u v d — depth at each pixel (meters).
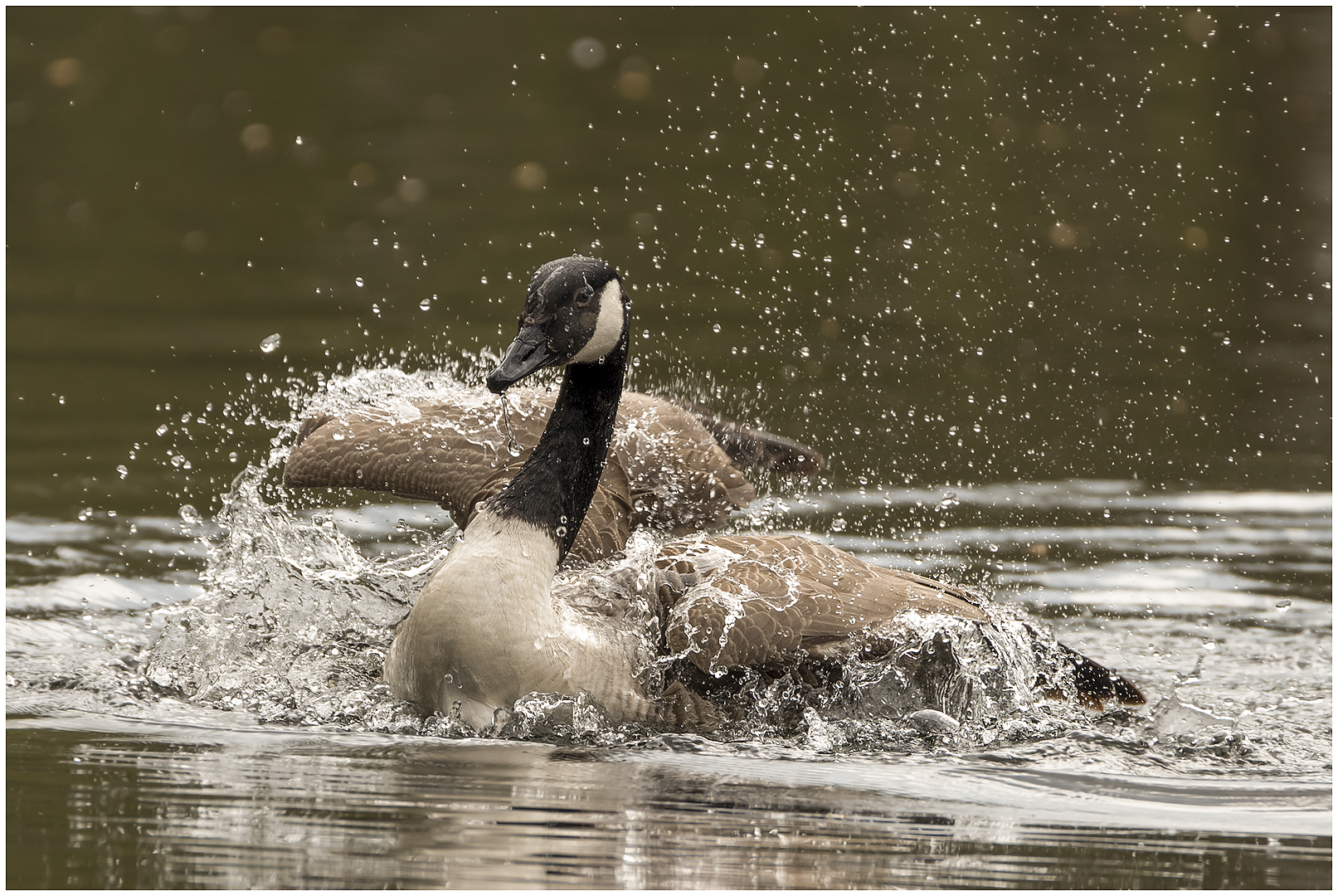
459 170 26.05
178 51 33.81
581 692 8.57
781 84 30.03
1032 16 33.56
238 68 32.66
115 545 12.38
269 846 6.38
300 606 10.50
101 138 27.97
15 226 23.31
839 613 8.98
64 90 30.66
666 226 23.36
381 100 30.42
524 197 24.45
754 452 11.63
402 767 7.72
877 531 13.41
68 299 19.91
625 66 31.73
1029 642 9.59
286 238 22.72
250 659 9.86
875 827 6.98
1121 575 12.66
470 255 21.78
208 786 7.25
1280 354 19.08
